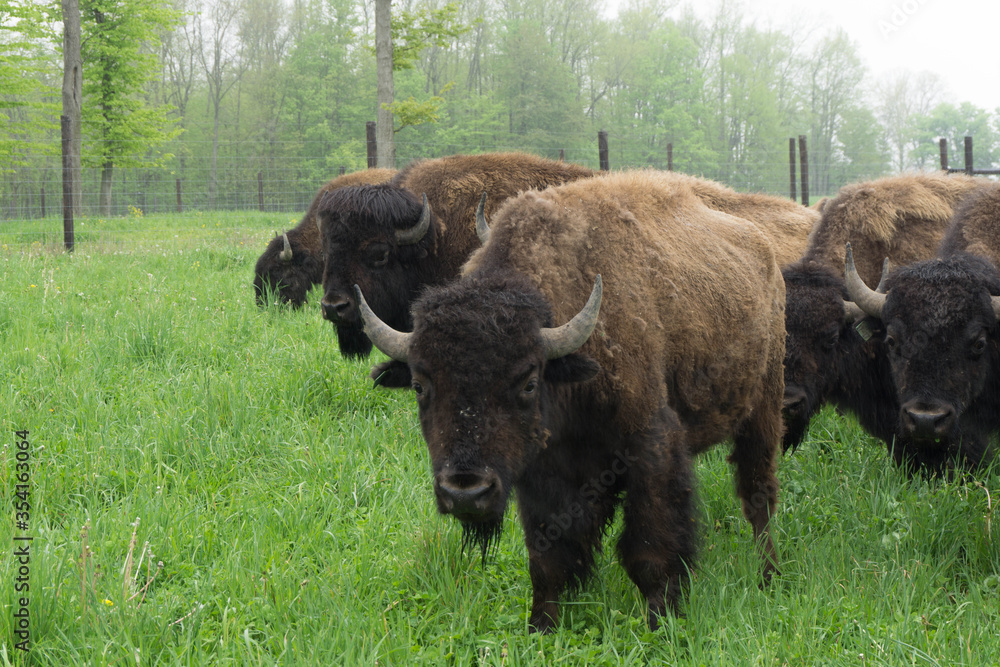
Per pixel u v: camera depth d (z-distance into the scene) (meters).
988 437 5.47
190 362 7.13
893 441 5.62
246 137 59.16
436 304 3.19
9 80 26.73
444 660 3.25
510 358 3.09
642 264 3.91
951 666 3.11
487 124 56.41
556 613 3.66
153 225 21.30
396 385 3.44
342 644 3.29
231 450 5.41
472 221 6.97
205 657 3.20
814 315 5.60
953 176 7.59
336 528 4.53
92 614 3.32
